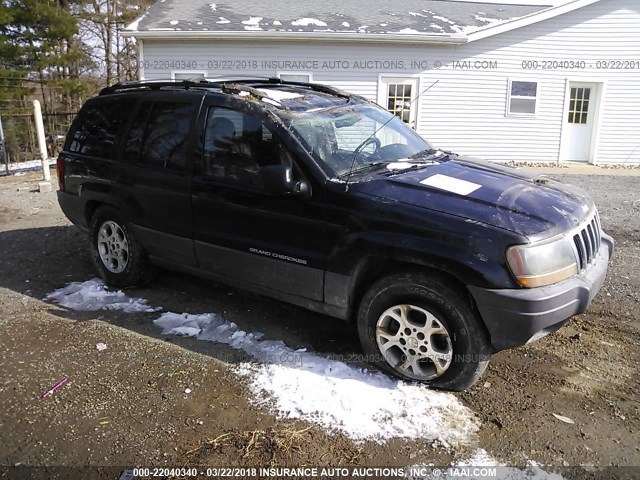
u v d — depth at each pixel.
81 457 2.76
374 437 2.89
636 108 15.88
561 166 15.70
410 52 14.98
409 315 3.33
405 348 3.35
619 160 16.27
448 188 3.39
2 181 11.44
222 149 3.96
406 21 15.72
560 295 2.99
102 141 4.88
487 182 3.58
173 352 3.79
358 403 3.15
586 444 2.84
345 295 3.49
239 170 3.85
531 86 15.63
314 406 3.14
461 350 3.15
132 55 27.91
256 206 3.74
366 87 15.09
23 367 3.61
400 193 3.34
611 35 15.33
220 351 3.82
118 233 4.85
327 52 14.74
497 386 3.37
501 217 3.09
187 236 4.22
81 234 6.95
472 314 3.09
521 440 2.87
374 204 3.30
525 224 3.05
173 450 2.80
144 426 2.99
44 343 3.94
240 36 13.98
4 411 3.14
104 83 28.53
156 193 4.34
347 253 3.38
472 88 15.46
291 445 2.82
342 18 15.73
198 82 4.35
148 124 4.50
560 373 3.53
